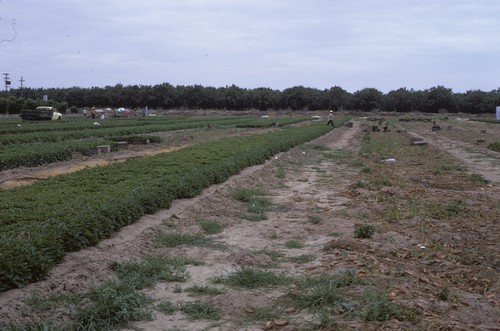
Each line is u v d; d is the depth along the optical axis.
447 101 113.19
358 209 14.09
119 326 6.59
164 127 48.81
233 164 19.56
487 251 9.99
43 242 8.38
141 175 15.61
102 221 10.32
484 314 6.79
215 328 6.54
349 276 7.91
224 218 12.99
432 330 6.13
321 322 6.42
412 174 22.45
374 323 6.38
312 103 119.69
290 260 9.66
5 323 6.30
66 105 96.69
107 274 8.46
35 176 20.31
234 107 118.88
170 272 8.62
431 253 9.91
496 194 17.23
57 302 7.17
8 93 106.69
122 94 112.62
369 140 41.34
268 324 6.49
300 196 16.67
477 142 40.00
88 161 25.34
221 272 8.82
